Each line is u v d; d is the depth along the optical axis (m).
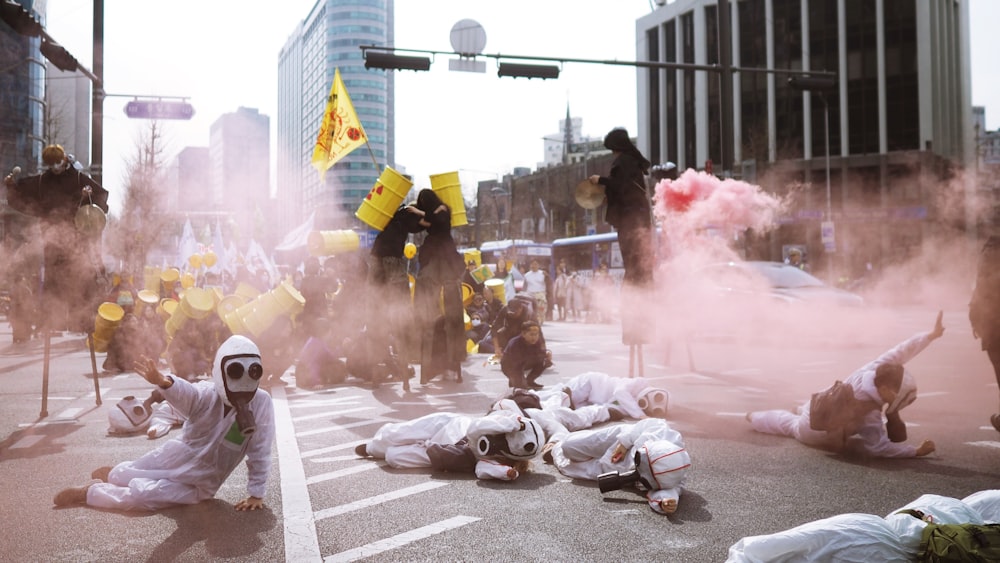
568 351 13.72
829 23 46.78
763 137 47.97
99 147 17.06
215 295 10.48
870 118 45.34
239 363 4.18
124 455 5.87
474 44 15.18
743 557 3.03
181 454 4.45
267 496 4.64
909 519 3.02
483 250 43.62
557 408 6.55
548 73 15.42
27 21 11.86
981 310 6.02
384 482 4.97
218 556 3.58
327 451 5.96
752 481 4.85
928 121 43.47
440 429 5.53
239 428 4.16
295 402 8.59
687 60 53.88
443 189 10.21
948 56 48.97
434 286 9.91
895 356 5.37
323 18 142.62
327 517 4.19
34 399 8.92
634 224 8.58
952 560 2.74
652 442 4.46
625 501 4.47
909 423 6.61
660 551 3.60
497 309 14.95
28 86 47.22
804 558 2.96
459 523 4.06
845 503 4.36
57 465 5.54
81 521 4.14
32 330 19.98
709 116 51.94
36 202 7.48
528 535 3.85
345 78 138.75
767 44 49.00
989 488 4.61
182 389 4.27
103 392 9.52
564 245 35.12
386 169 9.96
